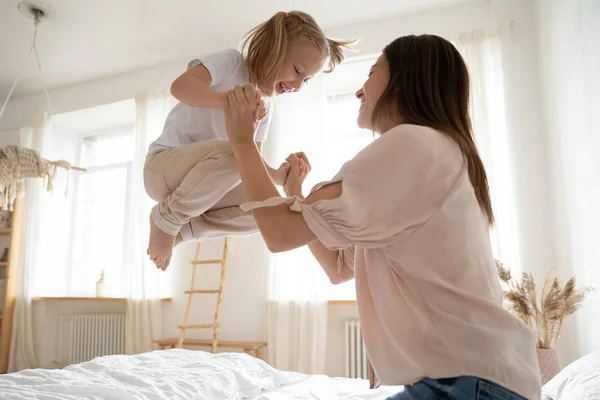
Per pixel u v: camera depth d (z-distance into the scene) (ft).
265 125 4.77
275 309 12.90
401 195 2.64
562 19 9.07
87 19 12.84
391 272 2.78
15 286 16.16
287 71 4.52
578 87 8.29
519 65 11.30
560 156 9.73
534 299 8.65
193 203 3.85
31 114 17.16
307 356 12.31
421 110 3.09
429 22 12.51
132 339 14.43
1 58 14.89
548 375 8.07
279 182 4.56
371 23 13.06
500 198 10.95
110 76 16.34
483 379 2.41
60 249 17.75
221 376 6.36
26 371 5.80
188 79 4.10
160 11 12.52
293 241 2.71
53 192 17.63
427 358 2.53
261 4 12.28
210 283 14.44
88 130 18.54
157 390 5.41
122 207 17.70
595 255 7.89
